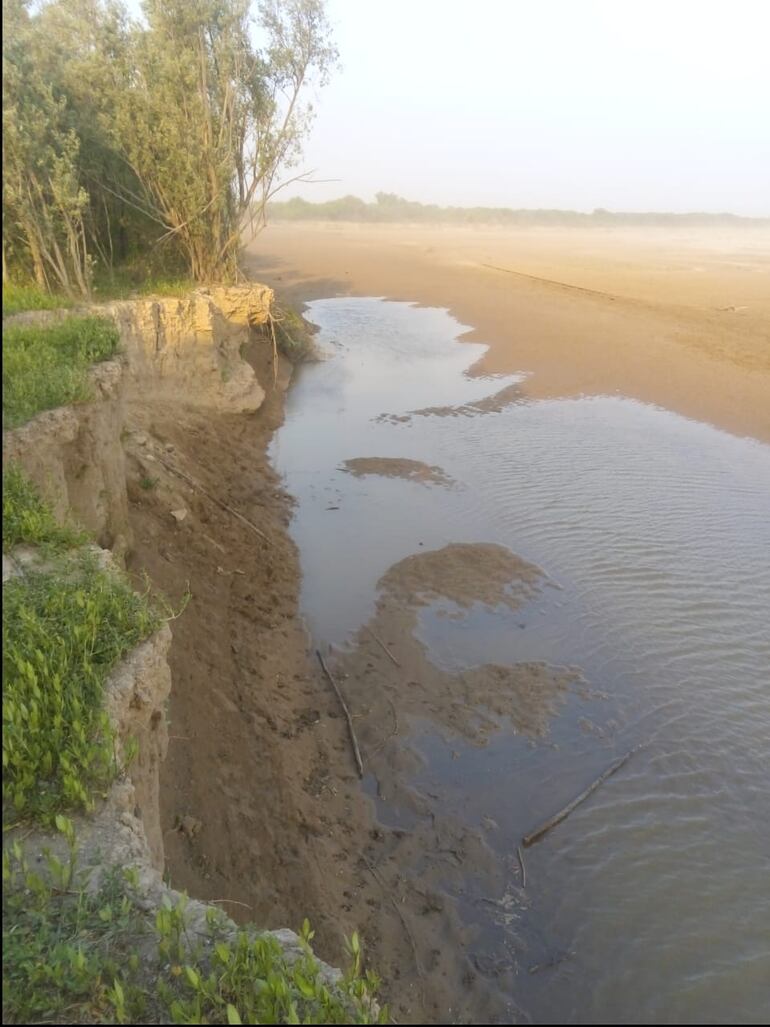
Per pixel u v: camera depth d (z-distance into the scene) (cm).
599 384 2317
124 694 498
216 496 1358
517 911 680
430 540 1362
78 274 1578
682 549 1289
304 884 679
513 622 1098
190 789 694
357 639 1065
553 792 799
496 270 4850
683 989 611
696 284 4134
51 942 347
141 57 1800
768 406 2034
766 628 1063
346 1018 335
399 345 2942
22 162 1488
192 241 1998
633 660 1002
